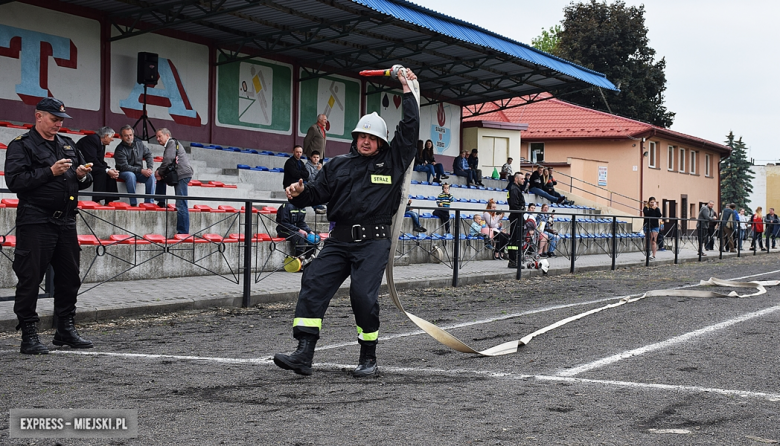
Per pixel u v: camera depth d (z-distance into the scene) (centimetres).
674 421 426
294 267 1119
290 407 448
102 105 1794
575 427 410
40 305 826
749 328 796
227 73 2100
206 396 476
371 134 546
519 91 2858
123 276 1122
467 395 484
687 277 1590
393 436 389
